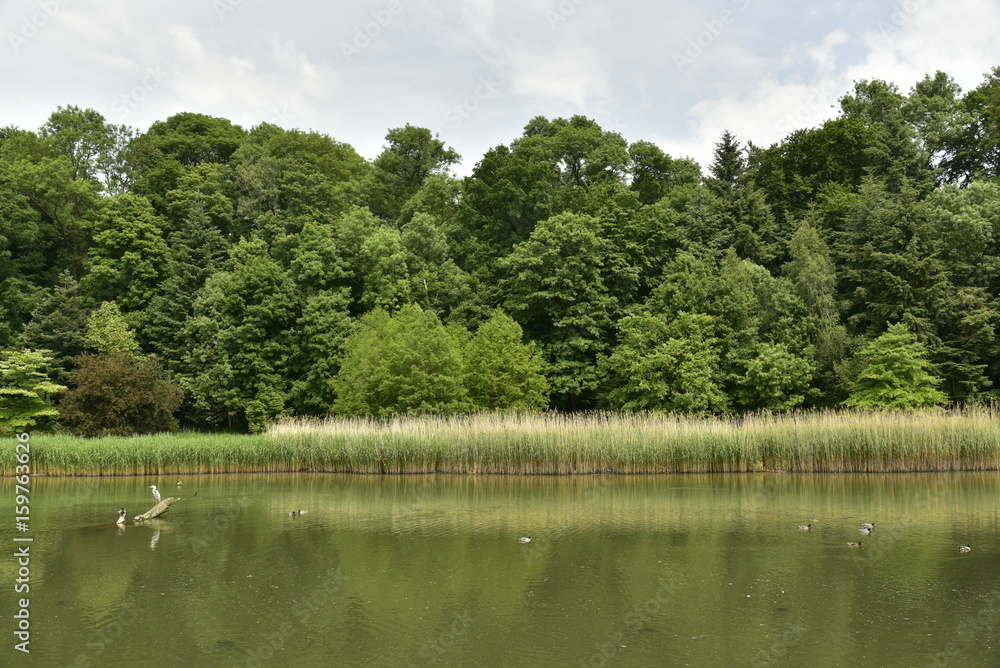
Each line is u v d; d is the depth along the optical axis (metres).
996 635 11.34
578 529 19.33
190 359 47.69
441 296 52.84
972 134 56.09
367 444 31.45
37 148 61.16
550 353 47.62
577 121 68.00
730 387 42.62
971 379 40.03
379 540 18.20
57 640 11.45
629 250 50.38
